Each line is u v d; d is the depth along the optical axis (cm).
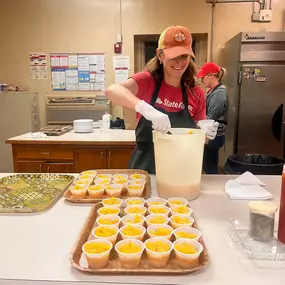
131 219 93
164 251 71
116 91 134
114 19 371
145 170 155
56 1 371
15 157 269
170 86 152
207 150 252
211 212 104
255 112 315
